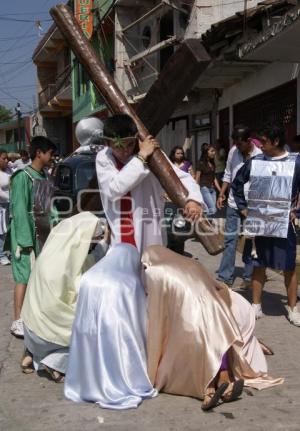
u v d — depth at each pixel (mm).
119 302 3990
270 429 3543
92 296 4023
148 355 4059
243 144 7078
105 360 3924
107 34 21953
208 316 3908
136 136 4219
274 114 12070
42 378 4484
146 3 18859
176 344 3936
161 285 4039
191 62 4168
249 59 9961
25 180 5395
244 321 4414
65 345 4289
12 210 5430
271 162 5688
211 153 11023
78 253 4387
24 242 5367
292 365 4660
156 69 18156
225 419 3676
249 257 5922
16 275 5504
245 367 4160
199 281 4031
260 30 10297
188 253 10133
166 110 4422
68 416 3756
